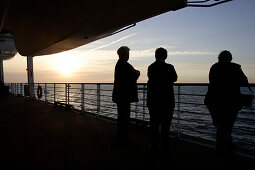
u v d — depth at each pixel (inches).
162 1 168.7
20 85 602.9
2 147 133.8
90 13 225.8
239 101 99.9
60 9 250.7
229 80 102.7
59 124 206.2
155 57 118.2
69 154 120.5
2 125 201.6
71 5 230.2
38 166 103.3
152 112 116.4
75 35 283.9
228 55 105.0
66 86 314.5
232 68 103.0
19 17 321.1
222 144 110.3
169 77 111.8
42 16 289.9
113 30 255.4
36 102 432.8
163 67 113.4
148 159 111.8
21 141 147.2
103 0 200.4
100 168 100.6
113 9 207.2
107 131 176.6
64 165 104.5
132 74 133.5
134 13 200.1
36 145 137.8
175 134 152.1
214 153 118.8
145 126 174.6
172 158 112.0
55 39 330.0
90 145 137.5
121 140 135.3
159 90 113.3
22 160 111.4
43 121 221.9
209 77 109.6
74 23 256.1
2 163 107.3
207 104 109.7
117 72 135.4
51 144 139.9
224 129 107.3
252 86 109.7
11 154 120.8
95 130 180.4
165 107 112.8
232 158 110.3
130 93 133.3
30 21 327.0
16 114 269.6
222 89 103.6
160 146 125.2
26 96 510.0
